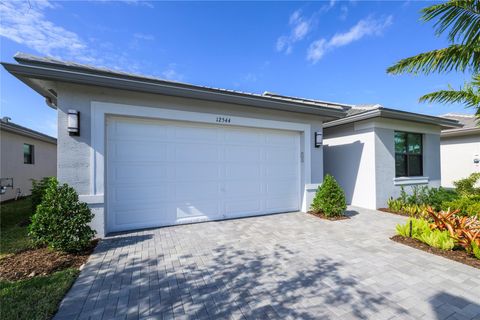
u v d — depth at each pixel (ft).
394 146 28.19
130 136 18.28
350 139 29.45
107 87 15.99
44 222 13.20
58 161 15.55
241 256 13.37
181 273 11.34
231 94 19.38
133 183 18.35
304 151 24.75
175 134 19.81
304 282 10.46
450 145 41.81
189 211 20.29
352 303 8.88
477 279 10.56
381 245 15.03
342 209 22.20
